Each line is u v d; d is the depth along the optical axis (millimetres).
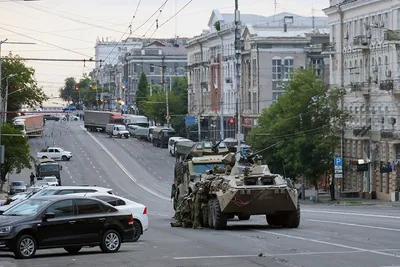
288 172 145625
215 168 65938
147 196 151750
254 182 58781
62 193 65500
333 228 56594
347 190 152375
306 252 41156
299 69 147500
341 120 142875
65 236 43844
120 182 177125
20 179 183500
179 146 140625
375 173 143000
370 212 79312
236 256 40375
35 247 43094
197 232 58375
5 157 160125
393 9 138250
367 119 147750
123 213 45625
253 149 148625
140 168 198750
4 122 172000
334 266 35656
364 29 150375
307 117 142250
